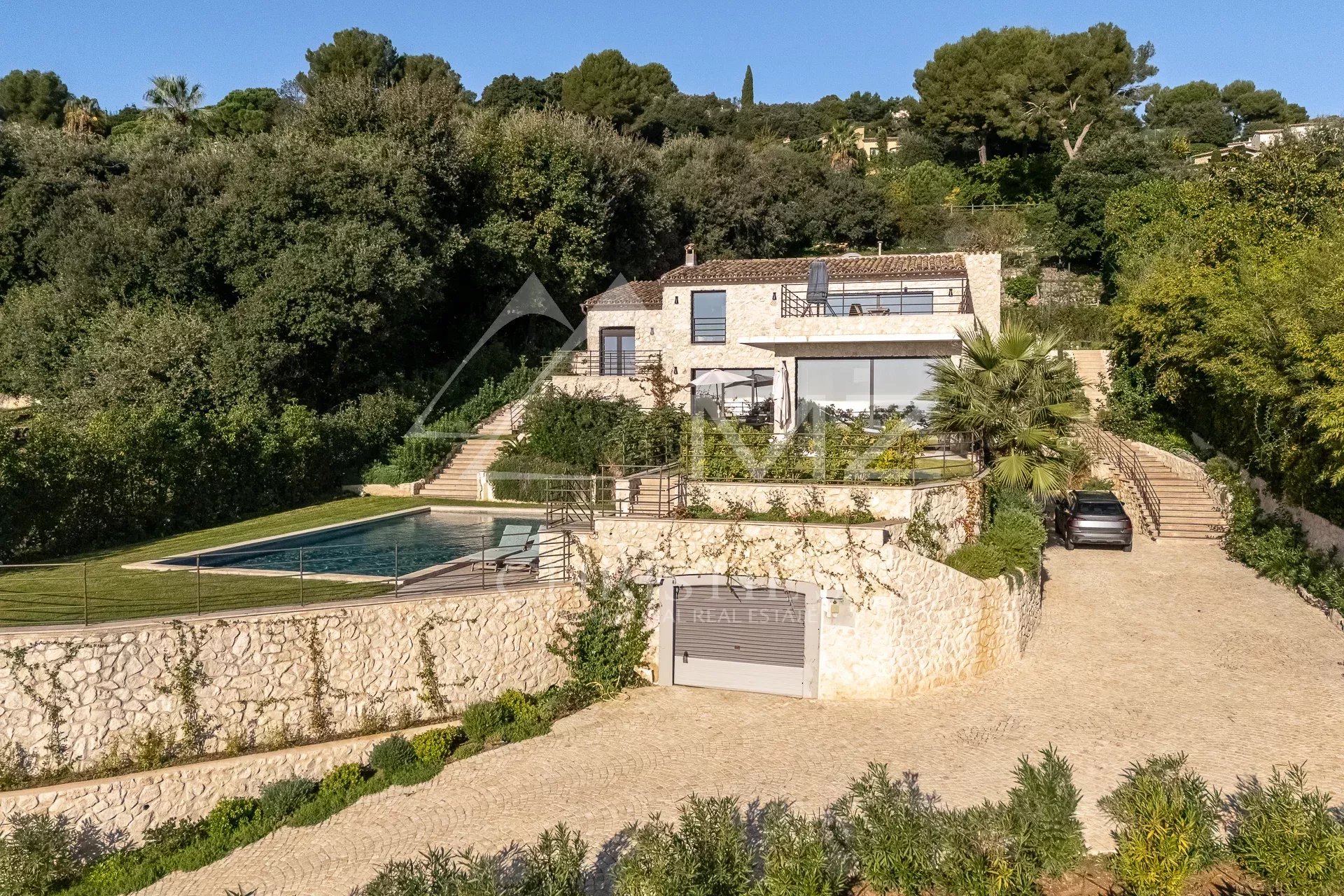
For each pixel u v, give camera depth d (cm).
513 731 1602
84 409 2980
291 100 5209
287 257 3341
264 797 1409
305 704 1540
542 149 4525
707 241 5762
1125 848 1037
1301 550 2142
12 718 1357
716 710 1675
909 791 1305
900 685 1681
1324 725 1460
